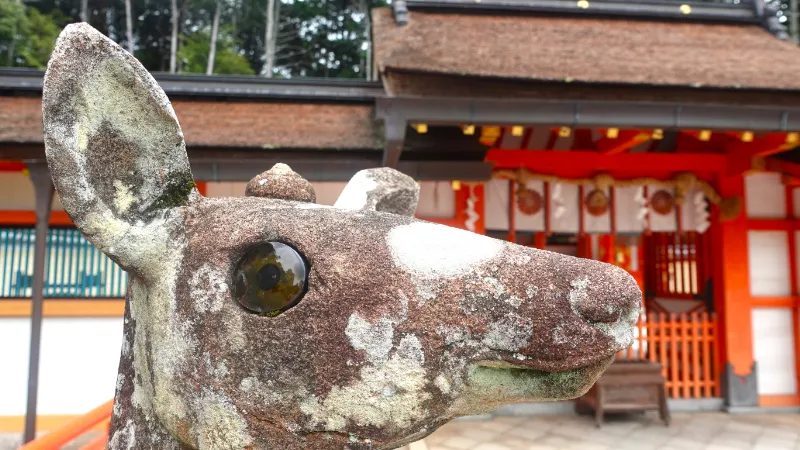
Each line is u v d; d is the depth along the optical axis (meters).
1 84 4.85
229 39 23.45
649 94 4.60
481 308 0.91
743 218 6.30
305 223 0.97
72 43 0.90
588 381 0.92
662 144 6.44
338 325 0.89
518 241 8.70
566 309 0.90
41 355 5.30
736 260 6.25
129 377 1.04
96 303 5.38
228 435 0.89
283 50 25.75
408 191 1.49
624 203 6.33
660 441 5.09
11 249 5.35
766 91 4.47
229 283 0.93
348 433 0.89
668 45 5.58
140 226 0.96
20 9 17.58
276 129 4.89
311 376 0.88
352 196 1.41
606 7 6.35
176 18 22.12
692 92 4.63
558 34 5.71
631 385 5.67
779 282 6.41
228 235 0.95
